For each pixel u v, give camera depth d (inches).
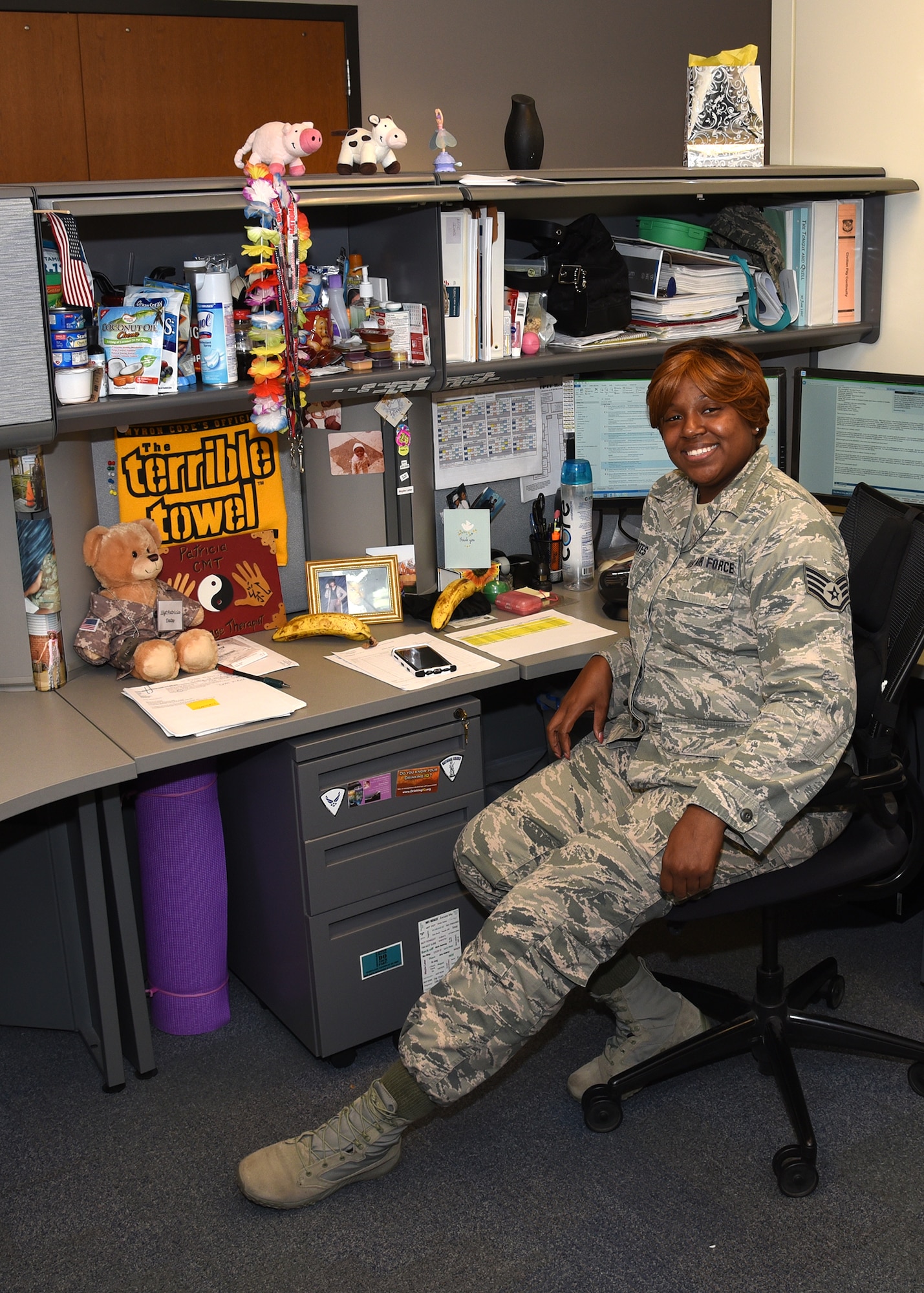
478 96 197.9
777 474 71.3
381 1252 67.7
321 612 93.8
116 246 85.7
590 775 79.5
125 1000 84.2
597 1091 75.9
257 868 85.6
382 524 97.5
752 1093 80.3
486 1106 79.7
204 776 84.2
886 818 71.2
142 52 173.9
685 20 214.1
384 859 82.0
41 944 85.7
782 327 107.1
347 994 82.7
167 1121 79.3
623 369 104.9
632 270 102.4
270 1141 77.0
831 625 66.2
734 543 70.2
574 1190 71.8
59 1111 80.7
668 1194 71.2
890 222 109.8
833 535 68.4
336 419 93.3
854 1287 63.9
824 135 112.2
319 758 77.4
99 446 86.1
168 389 79.0
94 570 84.9
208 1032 89.4
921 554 70.9
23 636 81.7
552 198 94.9
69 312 73.7
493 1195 71.6
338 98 188.1
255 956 89.7
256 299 80.1
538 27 199.8
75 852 81.4
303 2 181.2
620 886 67.2
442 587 100.0
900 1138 75.3
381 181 84.3
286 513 95.8
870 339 113.9
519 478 106.7
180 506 88.7
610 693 82.7
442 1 190.9
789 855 70.2
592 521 106.3
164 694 79.7
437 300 88.4
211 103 180.2
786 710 64.9
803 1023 77.6
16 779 67.5
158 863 85.2
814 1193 70.9
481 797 86.1
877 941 97.9
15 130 169.9
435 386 91.0
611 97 210.1
